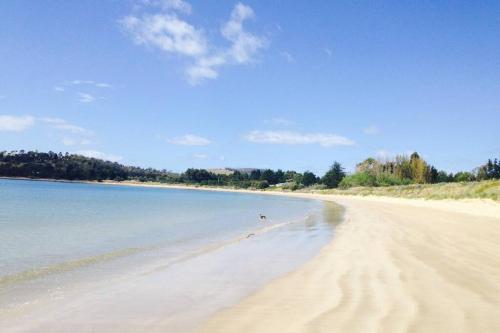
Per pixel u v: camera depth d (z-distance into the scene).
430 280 9.19
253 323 6.55
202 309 7.43
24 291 9.11
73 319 6.99
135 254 14.48
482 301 7.50
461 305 7.25
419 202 51.50
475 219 26.00
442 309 7.01
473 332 5.96
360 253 13.05
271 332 6.11
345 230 20.72
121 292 8.84
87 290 9.13
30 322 6.87
